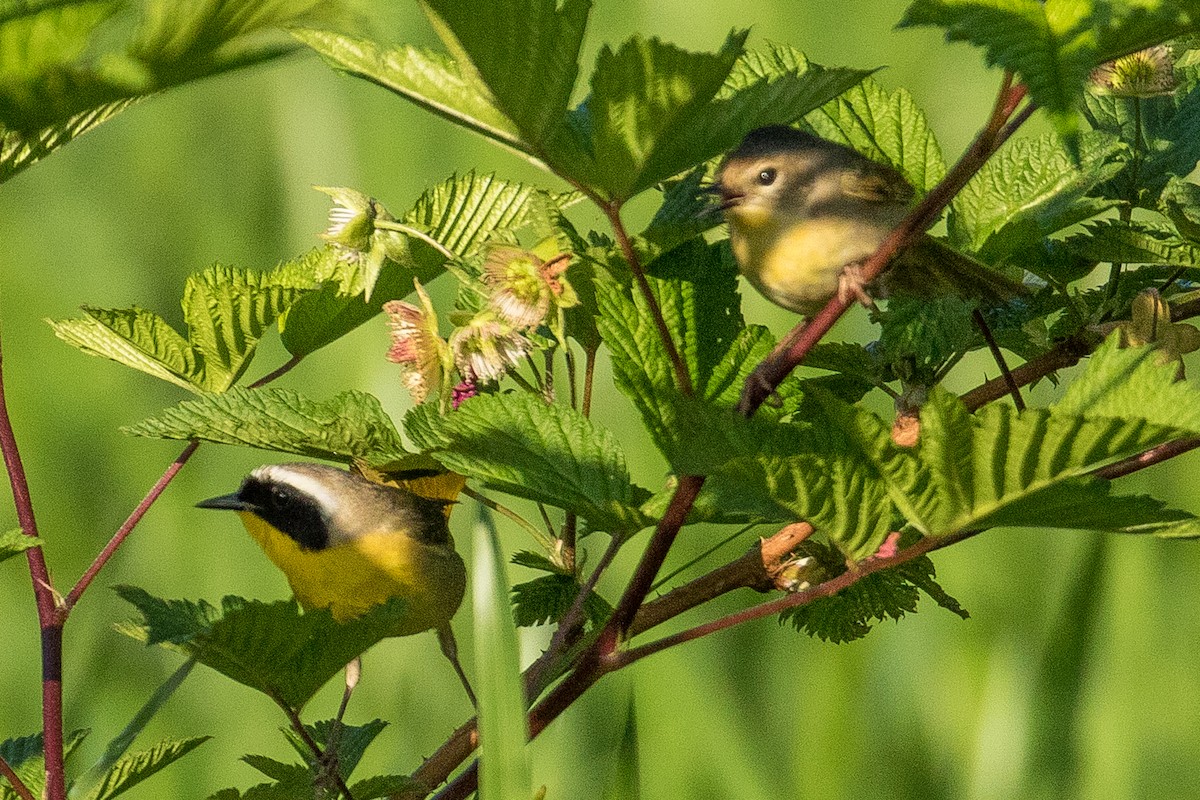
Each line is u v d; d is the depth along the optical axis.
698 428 4.28
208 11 2.57
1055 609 8.89
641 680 9.23
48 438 10.75
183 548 10.30
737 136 4.47
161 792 9.41
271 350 10.29
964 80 11.24
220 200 11.47
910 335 5.98
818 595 4.42
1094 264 6.34
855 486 4.20
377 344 10.10
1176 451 5.64
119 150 11.65
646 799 9.04
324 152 11.15
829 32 11.54
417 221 5.87
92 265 11.49
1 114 2.65
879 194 6.45
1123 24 3.86
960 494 4.08
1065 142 3.73
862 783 9.39
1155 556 9.06
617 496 4.86
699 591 5.92
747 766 9.08
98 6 2.57
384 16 2.61
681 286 5.47
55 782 4.90
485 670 4.06
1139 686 8.83
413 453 5.04
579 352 9.62
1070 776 8.80
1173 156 6.38
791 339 5.54
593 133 4.45
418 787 5.20
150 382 11.07
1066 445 3.86
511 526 9.36
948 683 9.45
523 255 5.33
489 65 4.10
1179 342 5.96
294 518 7.59
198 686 9.74
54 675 4.97
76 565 10.48
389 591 7.41
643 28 12.05
